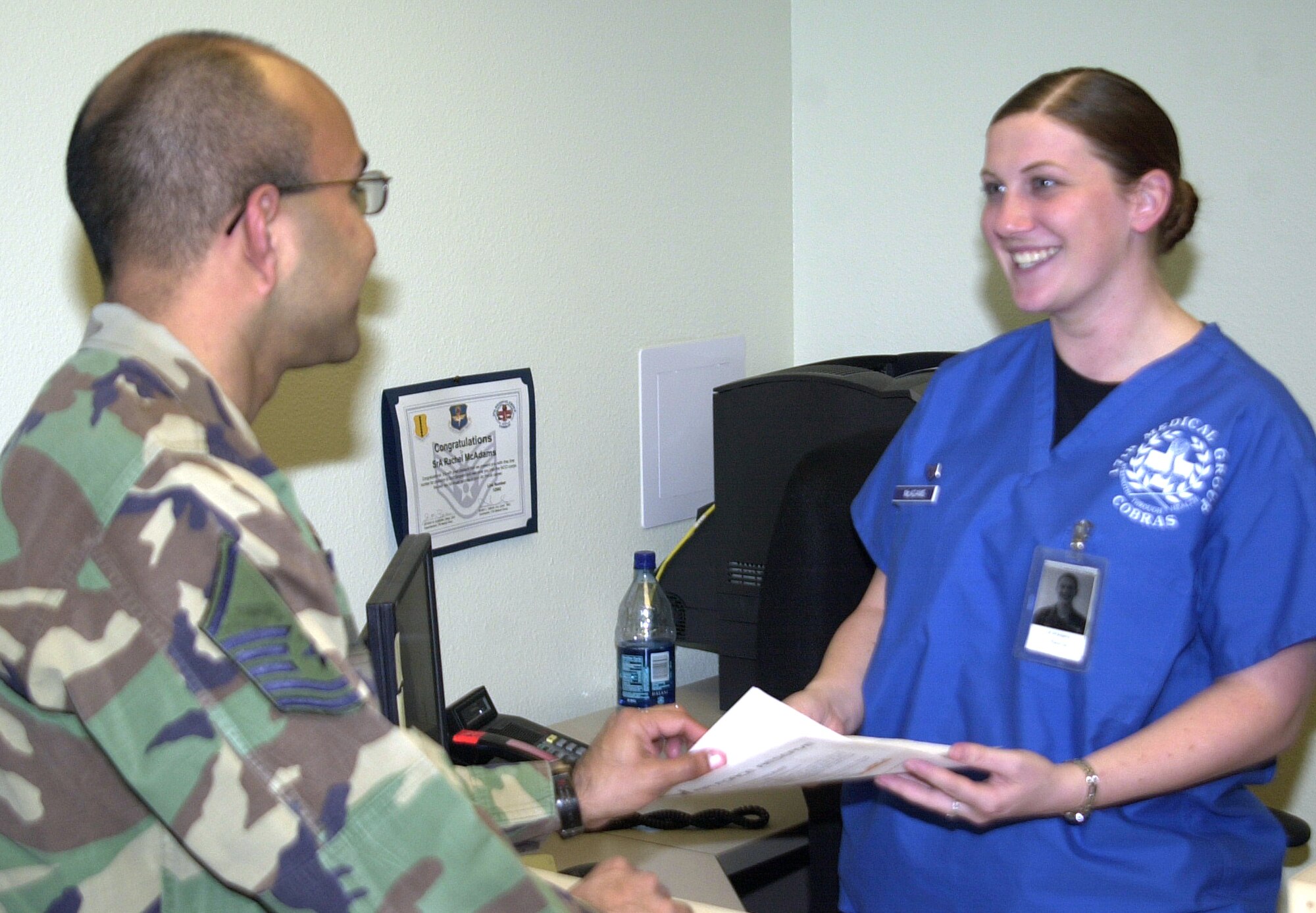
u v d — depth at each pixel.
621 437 2.23
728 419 2.08
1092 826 1.22
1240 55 1.92
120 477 0.80
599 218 2.14
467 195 1.93
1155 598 1.20
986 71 2.21
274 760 0.77
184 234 0.90
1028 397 1.37
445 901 0.80
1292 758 1.97
